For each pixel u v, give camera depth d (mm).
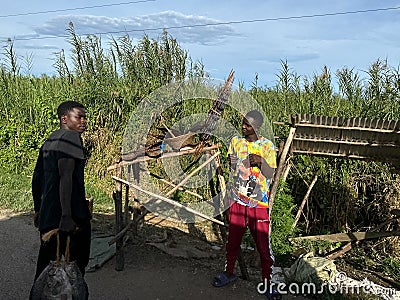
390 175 6574
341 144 5484
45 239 3162
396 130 4902
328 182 6855
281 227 5863
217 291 4352
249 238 5809
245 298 4246
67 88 9633
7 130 9227
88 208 3451
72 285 3129
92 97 9078
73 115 3281
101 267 4707
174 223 6629
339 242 6219
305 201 6465
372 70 7258
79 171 3301
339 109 7453
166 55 9422
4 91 9984
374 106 7051
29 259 4793
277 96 8352
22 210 6672
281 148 5660
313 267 4820
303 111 7664
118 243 4617
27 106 9641
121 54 9648
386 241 6402
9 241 5293
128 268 4727
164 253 5223
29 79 10492
